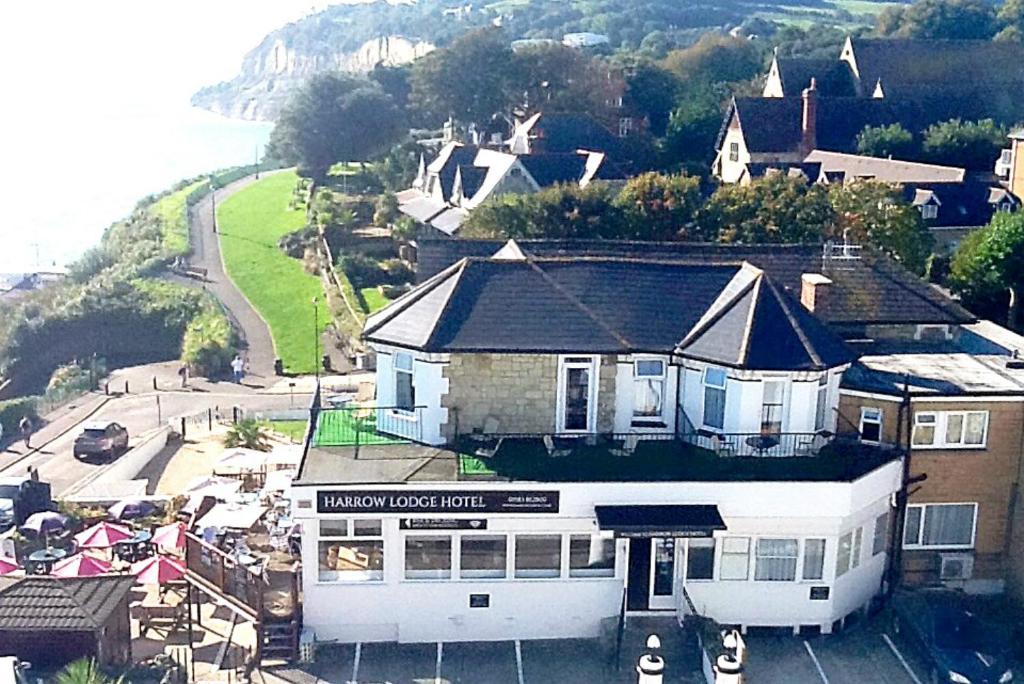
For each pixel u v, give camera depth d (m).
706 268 32.88
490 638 28.98
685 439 31.16
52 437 52.75
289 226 103.88
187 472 44.91
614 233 61.97
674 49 157.62
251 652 28.41
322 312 77.12
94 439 48.19
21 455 49.41
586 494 28.08
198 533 32.28
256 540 33.06
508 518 28.16
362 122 118.75
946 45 107.88
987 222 73.94
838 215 59.16
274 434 49.09
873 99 98.31
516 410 31.05
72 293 85.00
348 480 27.95
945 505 31.02
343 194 107.44
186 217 110.81
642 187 63.66
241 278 88.50
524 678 27.14
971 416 30.56
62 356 78.81
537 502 28.02
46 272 105.88
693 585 28.91
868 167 83.44
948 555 31.12
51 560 32.38
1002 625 29.27
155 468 45.50
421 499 27.78
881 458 30.06
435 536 28.31
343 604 28.52
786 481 28.25
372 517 27.91
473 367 30.72
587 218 62.72
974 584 31.39
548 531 28.41
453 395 30.81
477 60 123.75
